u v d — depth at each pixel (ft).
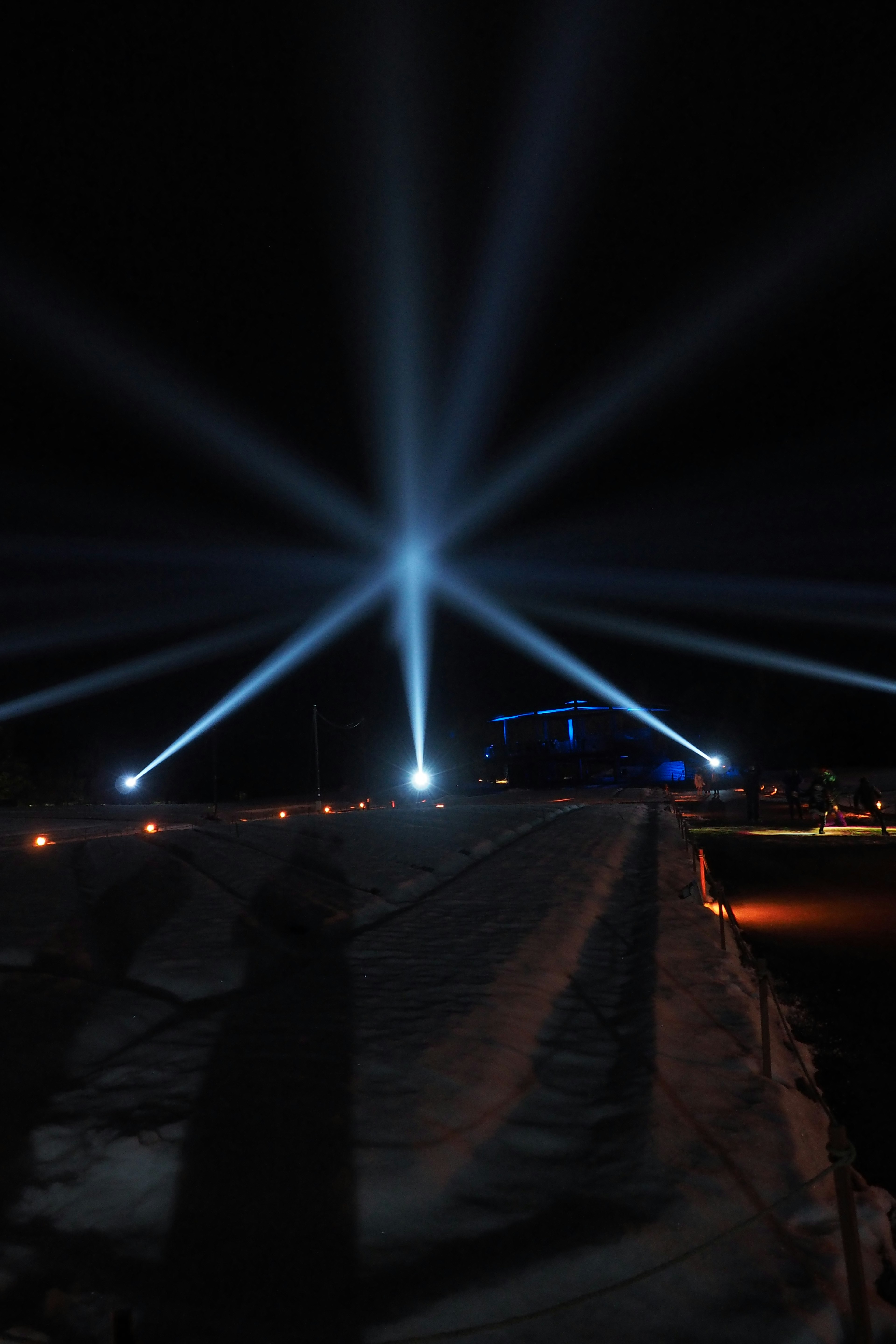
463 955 24.44
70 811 107.34
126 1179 11.99
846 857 58.39
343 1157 12.44
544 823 78.89
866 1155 14.69
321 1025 17.81
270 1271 10.27
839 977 26.48
